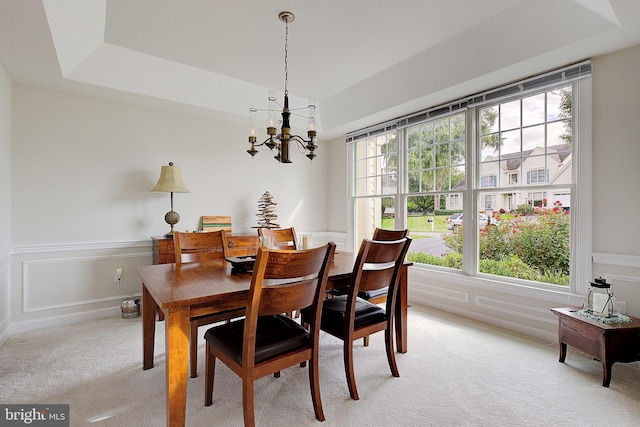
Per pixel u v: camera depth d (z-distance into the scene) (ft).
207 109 11.32
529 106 8.95
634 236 7.05
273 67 9.71
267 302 4.55
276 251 4.43
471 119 10.16
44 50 7.10
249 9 6.91
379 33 7.87
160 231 11.41
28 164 9.14
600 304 6.86
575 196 7.97
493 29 7.52
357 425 5.06
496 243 9.72
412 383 6.29
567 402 5.65
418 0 6.61
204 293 4.72
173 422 4.57
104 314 10.28
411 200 12.32
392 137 13.07
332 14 7.09
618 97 7.26
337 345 8.18
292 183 14.97
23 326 9.00
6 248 8.39
